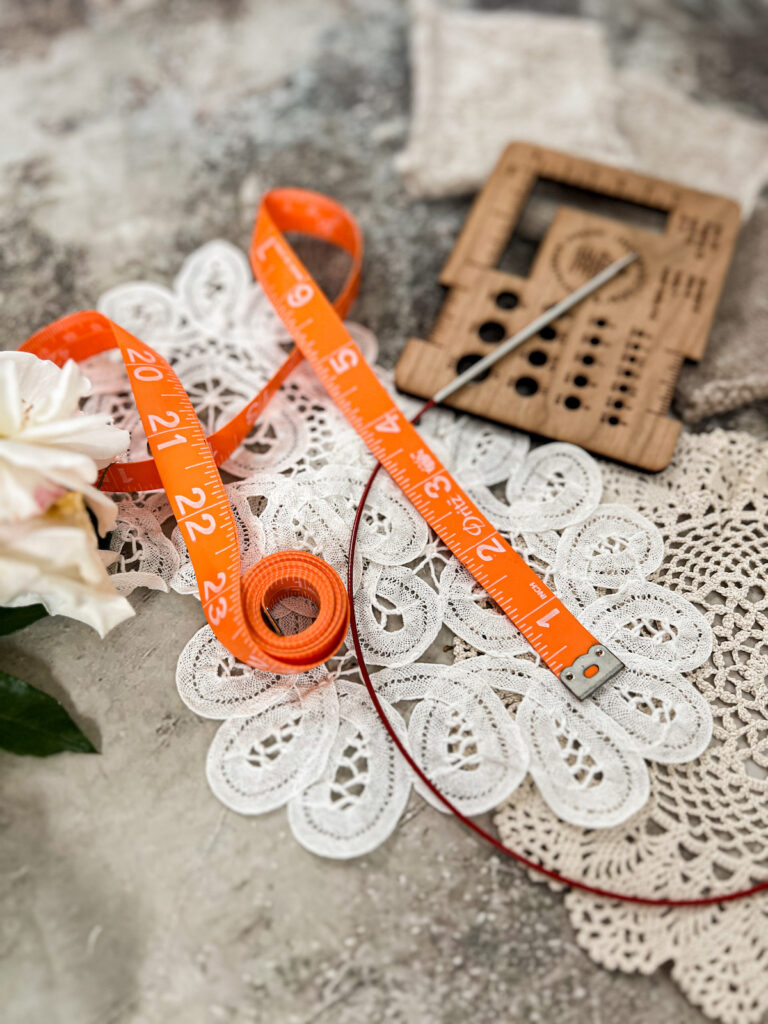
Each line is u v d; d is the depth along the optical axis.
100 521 0.19
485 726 0.20
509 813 0.19
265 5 0.33
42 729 0.19
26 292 0.26
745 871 0.19
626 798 0.19
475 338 0.25
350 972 0.18
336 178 0.29
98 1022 0.17
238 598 0.20
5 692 0.19
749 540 0.23
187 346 0.26
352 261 0.28
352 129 0.30
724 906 0.18
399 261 0.27
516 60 0.31
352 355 0.24
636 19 0.33
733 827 0.19
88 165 0.29
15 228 0.28
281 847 0.19
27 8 0.32
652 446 0.23
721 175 0.29
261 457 0.24
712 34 0.33
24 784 0.19
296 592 0.21
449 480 0.23
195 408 0.24
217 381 0.25
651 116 0.31
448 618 0.21
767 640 0.21
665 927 0.18
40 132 0.30
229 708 0.20
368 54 0.32
